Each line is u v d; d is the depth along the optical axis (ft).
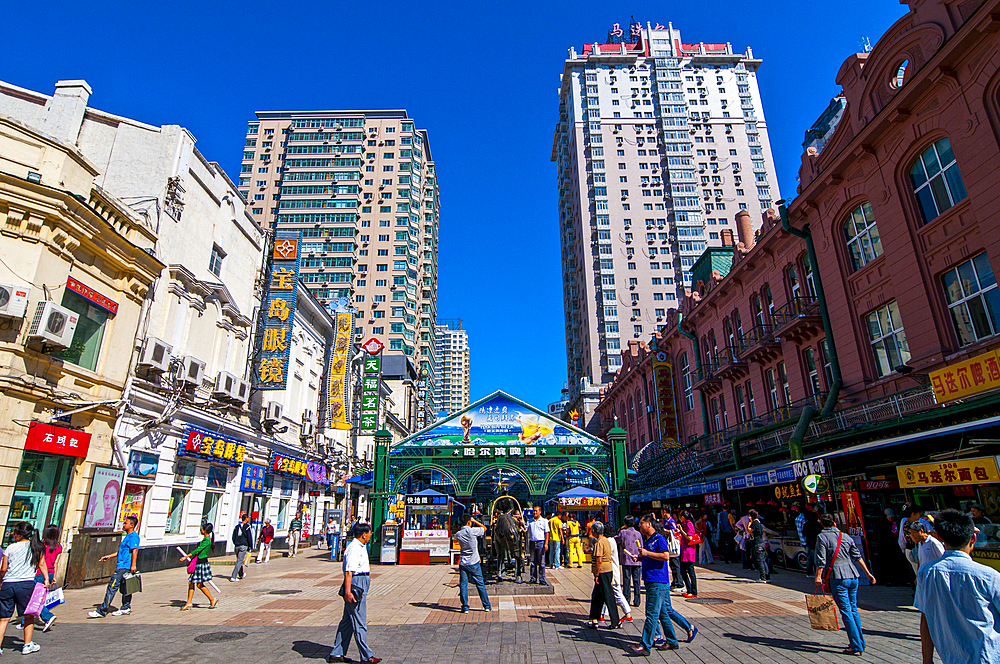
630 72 302.45
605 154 283.18
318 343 102.12
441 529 64.44
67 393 41.86
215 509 65.62
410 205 300.61
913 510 37.99
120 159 57.00
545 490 68.49
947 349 44.45
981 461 30.35
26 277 38.52
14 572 22.94
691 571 37.14
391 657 22.63
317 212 295.69
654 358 107.34
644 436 122.11
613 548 28.76
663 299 254.47
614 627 27.37
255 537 71.20
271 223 304.91
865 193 53.93
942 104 44.86
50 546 27.37
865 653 22.07
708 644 23.99
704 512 68.85
